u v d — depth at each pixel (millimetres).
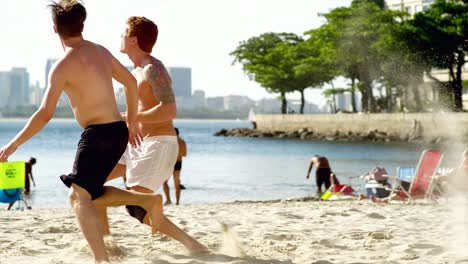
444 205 16438
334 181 25250
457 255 8016
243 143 95688
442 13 85625
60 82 6539
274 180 32875
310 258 7684
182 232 7629
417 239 9422
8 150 6277
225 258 7363
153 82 7648
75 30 6730
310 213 13477
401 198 18375
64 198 23875
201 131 193875
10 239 9180
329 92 113125
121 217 12266
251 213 13547
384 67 91875
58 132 151125
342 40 93562
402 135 93375
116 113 6770
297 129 119750
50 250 8164
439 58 86375
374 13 92000
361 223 11680
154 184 7750
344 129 106062
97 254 6539
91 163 6586
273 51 120312
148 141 7738
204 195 26125
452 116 86125
